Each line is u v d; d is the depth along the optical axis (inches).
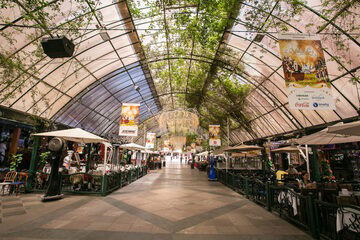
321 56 220.8
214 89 774.5
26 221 215.3
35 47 345.7
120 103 815.1
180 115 852.6
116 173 448.5
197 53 601.9
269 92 560.1
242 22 401.7
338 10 263.6
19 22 293.7
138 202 322.3
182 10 416.2
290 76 214.5
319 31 313.4
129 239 176.4
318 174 415.2
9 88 360.8
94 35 428.1
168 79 812.0
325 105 208.5
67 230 193.0
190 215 255.4
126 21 427.5
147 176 789.9
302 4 289.1
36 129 481.1
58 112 547.2
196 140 1723.7
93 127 771.4
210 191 450.0
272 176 458.3
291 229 208.7
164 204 312.8
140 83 773.3
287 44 224.2
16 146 431.5
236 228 210.2
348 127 174.7
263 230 205.2
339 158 448.8
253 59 506.3
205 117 1138.0
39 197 336.2
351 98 338.3
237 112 804.6
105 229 198.7
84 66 497.4
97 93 641.6
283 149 472.4
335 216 167.5
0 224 203.0
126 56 565.9
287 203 240.4
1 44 309.4
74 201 318.3
